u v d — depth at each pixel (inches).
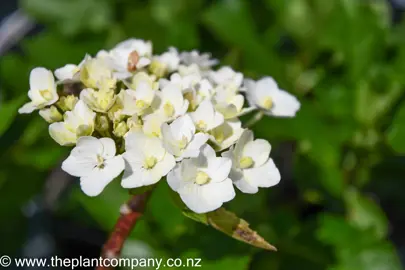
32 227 26.7
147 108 15.7
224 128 16.0
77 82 16.4
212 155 15.3
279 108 17.8
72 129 15.6
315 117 22.7
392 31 27.2
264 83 18.0
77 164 15.2
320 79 24.2
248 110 16.6
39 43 26.0
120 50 17.1
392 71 23.5
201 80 16.4
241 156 16.1
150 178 15.1
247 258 19.2
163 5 27.4
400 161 24.4
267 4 26.6
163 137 15.1
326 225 21.9
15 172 23.5
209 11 24.6
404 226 30.0
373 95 23.8
